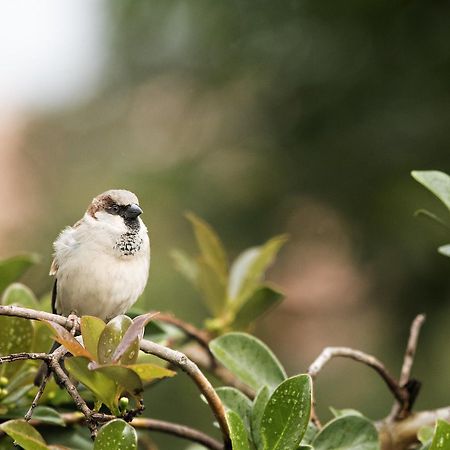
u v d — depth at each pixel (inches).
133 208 284.4
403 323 433.7
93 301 281.0
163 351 169.8
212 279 284.0
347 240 448.1
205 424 391.2
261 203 446.6
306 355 476.1
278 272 474.6
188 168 450.0
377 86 433.1
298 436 170.6
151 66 466.3
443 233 425.1
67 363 164.4
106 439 155.2
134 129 478.3
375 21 433.4
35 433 157.6
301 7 435.5
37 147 502.6
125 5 449.1
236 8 439.5
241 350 205.2
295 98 445.1
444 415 223.3
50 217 464.4
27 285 424.2
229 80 454.3
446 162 426.3
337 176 441.1
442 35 429.4
